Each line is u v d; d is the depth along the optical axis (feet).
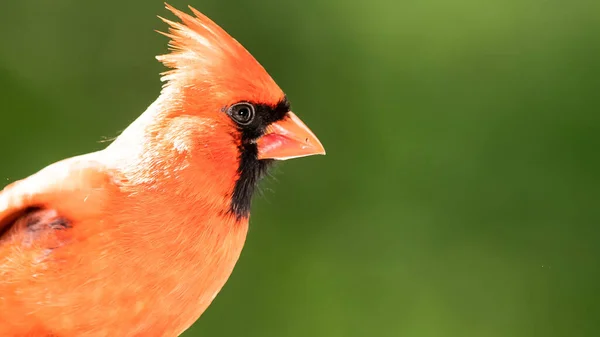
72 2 7.64
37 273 6.71
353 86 7.86
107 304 6.72
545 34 8.14
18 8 7.57
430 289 7.53
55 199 6.72
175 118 6.76
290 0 7.99
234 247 6.78
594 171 7.80
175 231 6.73
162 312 6.73
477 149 7.83
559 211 7.70
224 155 6.77
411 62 8.03
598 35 8.15
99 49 7.59
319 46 7.89
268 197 7.54
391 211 7.57
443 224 7.57
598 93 7.91
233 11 7.80
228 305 7.48
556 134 7.87
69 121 7.53
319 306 7.49
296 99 7.78
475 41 8.07
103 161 6.75
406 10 8.11
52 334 6.72
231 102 6.77
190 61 6.77
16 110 7.52
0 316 6.72
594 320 7.52
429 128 7.82
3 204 6.73
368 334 7.49
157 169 6.74
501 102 7.97
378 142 7.76
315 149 6.80
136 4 7.70
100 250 6.72
